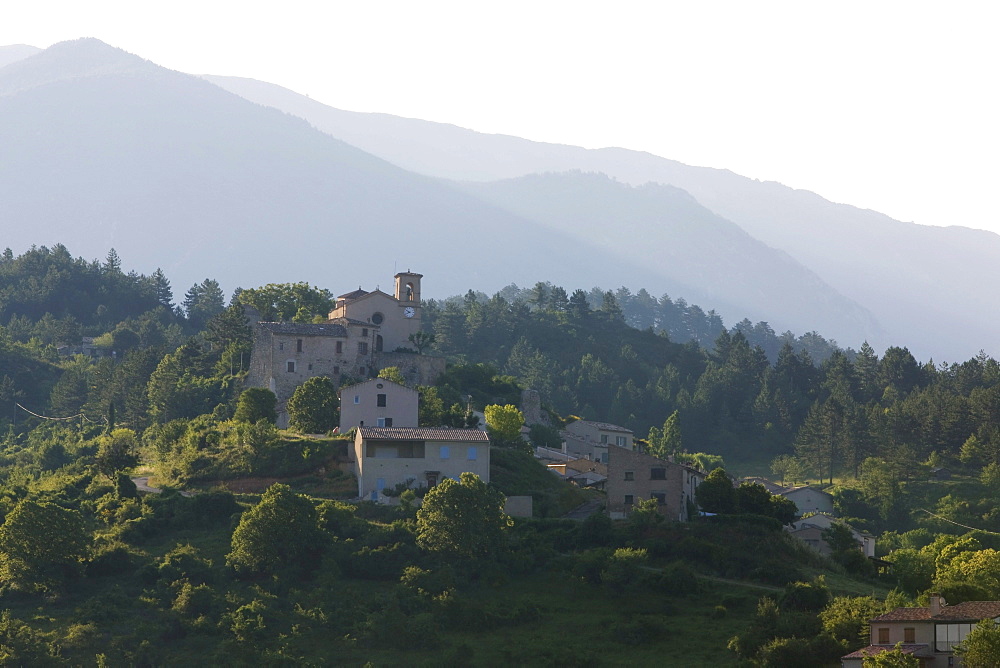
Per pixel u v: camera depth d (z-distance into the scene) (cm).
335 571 15775
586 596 15550
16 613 15025
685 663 13375
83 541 16050
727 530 16962
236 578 15888
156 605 15000
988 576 14125
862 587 16050
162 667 13588
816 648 12425
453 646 14225
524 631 14625
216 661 13662
